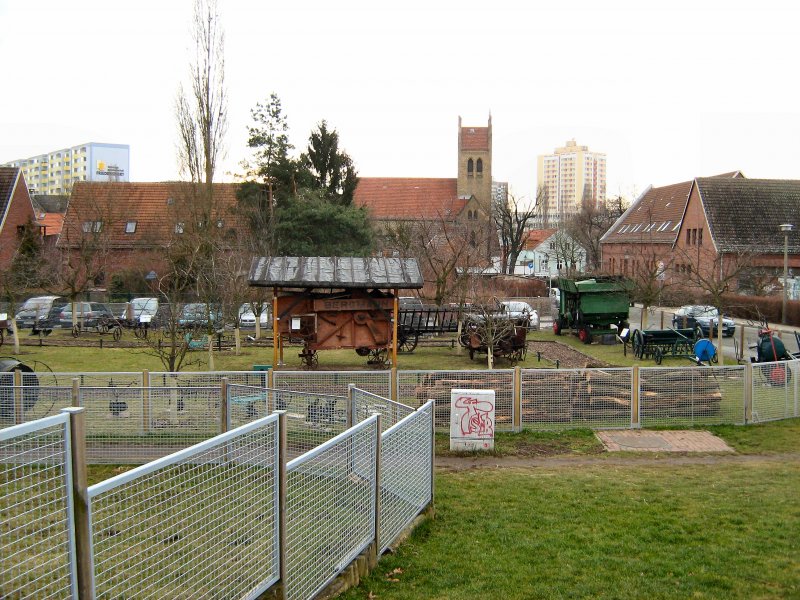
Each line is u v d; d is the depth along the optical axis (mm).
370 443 8031
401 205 95625
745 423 16938
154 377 15109
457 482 12359
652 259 40344
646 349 28156
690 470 13320
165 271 36344
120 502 5086
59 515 4605
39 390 13438
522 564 8398
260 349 29734
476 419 14570
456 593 7520
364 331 21594
